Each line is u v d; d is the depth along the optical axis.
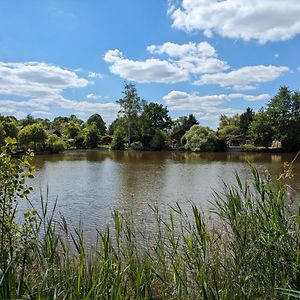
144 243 4.45
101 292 2.75
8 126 48.41
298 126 58.62
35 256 3.30
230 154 53.12
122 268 3.29
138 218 11.68
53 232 3.56
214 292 2.92
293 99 59.34
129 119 66.31
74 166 33.38
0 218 3.55
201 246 3.27
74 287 2.66
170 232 4.34
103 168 31.44
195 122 83.38
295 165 28.47
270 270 3.06
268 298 3.03
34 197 16.64
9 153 3.89
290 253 3.11
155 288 3.33
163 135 64.94
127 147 66.06
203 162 38.25
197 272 3.16
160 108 90.94
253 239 3.27
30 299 2.36
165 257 3.75
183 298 3.04
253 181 3.81
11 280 2.38
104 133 105.31
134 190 19.14
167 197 16.95
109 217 12.49
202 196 17.02
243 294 2.96
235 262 3.20
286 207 3.55
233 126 91.81
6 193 3.81
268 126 61.25
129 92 66.44
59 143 54.94
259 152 58.41
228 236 3.60
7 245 3.28
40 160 40.69
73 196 17.25
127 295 2.95
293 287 3.00
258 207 3.49
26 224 3.89
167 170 29.61
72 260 3.49
